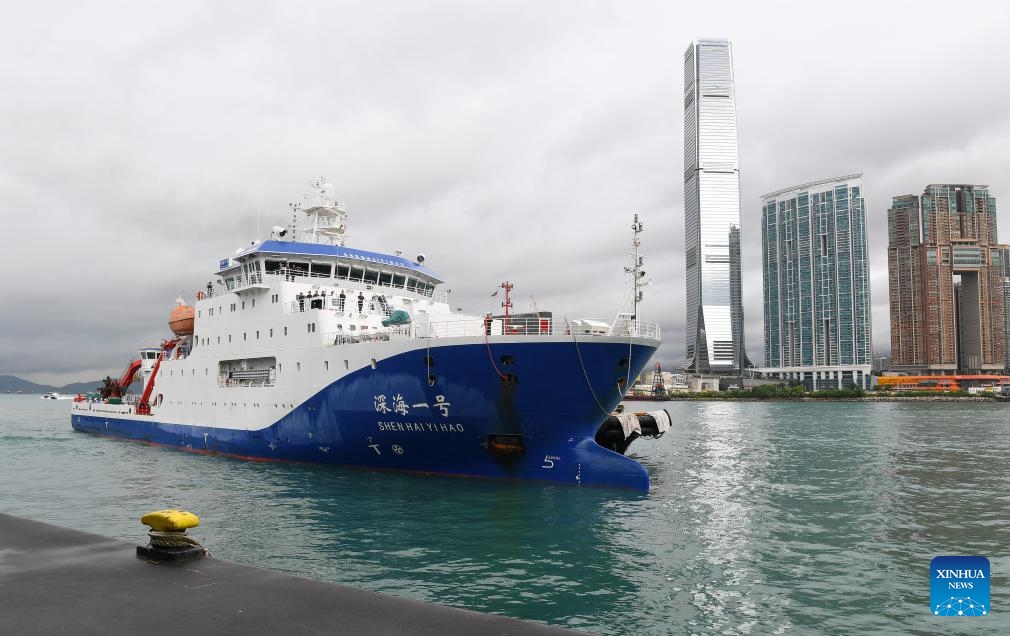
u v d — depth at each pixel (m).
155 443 42.12
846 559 16.70
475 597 13.65
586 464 24.83
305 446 30.28
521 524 19.73
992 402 175.50
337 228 38.00
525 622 6.42
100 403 51.66
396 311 28.33
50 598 6.98
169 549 8.52
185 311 40.38
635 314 26.20
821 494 26.16
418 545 17.44
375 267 34.62
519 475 25.86
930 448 45.41
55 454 38.53
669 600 13.66
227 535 18.44
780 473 32.53
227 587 7.38
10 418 93.31
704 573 15.45
